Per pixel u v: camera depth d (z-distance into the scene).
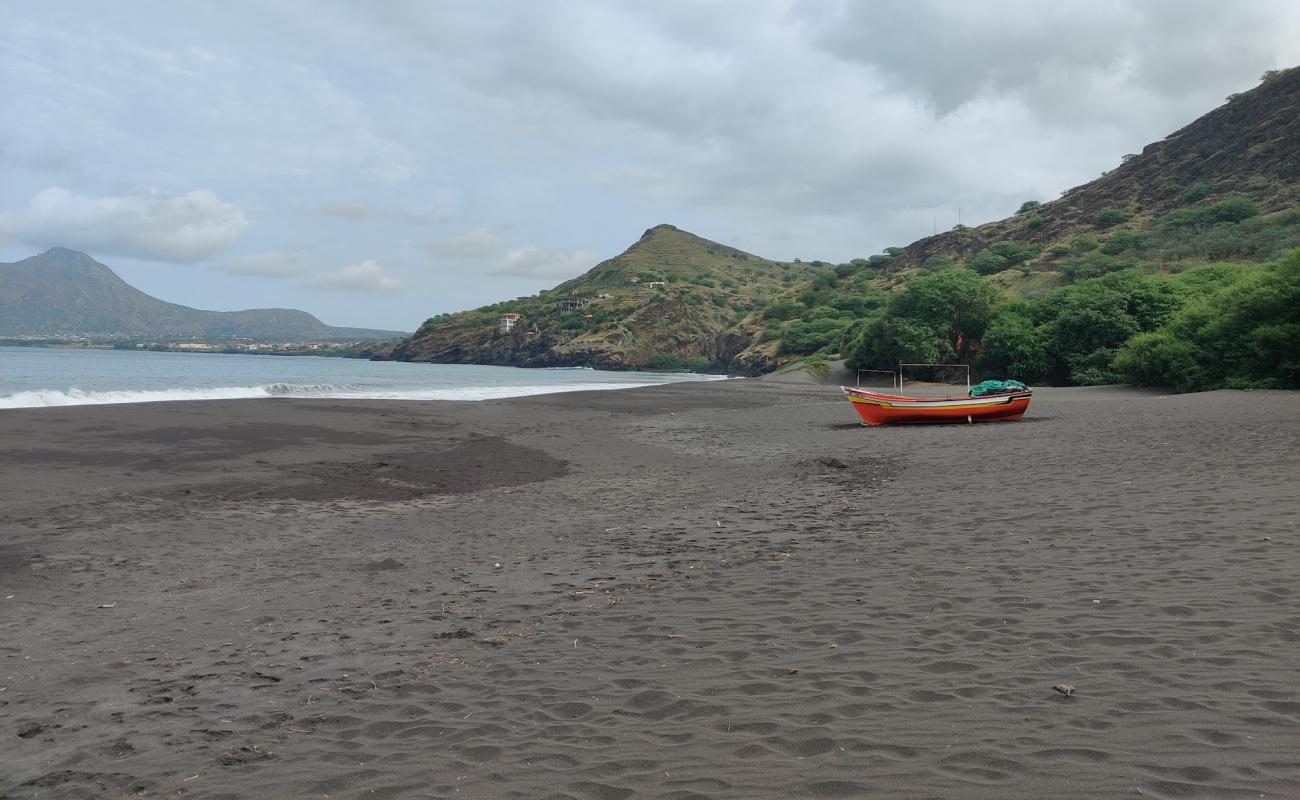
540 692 5.04
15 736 4.53
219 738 4.47
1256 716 3.90
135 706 4.96
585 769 3.88
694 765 3.85
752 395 51.47
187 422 24.17
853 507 11.86
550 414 34.66
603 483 15.97
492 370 159.38
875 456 18.48
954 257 148.25
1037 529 9.08
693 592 7.46
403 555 9.60
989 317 72.62
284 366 133.88
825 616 6.34
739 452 21.23
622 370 190.38
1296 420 19.58
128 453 17.83
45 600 7.45
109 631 6.55
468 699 4.98
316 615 7.02
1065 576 6.97
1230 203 104.69
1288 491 10.07
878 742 3.95
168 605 7.36
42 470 15.10
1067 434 20.34
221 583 8.20
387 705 4.92
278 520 11.79
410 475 16.72
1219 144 131.12
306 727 4.61
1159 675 4.56
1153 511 9.50
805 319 142.12
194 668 5.66
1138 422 22.05
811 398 48.38
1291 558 6.92
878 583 7.27
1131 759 3.54
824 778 3.60
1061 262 109.62
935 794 3.36
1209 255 91.25
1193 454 14.39
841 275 187.75
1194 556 7.27
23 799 3.79
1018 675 4.74
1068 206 145.38
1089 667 4.79
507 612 7.05
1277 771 3.34
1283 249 81.94
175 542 10.09
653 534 10.59
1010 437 20.70
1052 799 3.23
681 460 19.77
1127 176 142.62
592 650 5.86
